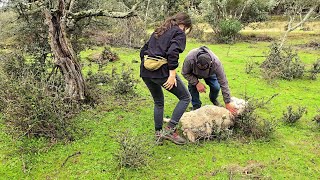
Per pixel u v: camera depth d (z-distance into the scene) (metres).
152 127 4.43
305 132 4.35
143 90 5.96
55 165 3.57
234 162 3.63
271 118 4.71
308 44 11.30
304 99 5.61
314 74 6.86
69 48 4.74
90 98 5.09
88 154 3.76
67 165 3.56
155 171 3.45
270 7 14.23
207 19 13.51
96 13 4.80
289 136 4.24
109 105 5.13
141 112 4.92
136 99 5.45
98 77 6.29
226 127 4.21
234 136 4.17
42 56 5.47
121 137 3.86
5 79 4.75
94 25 6.07
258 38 13.34
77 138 4.10
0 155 3.76
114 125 4.48
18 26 5.34
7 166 3.56
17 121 4.05
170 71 3.58
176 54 3.51
